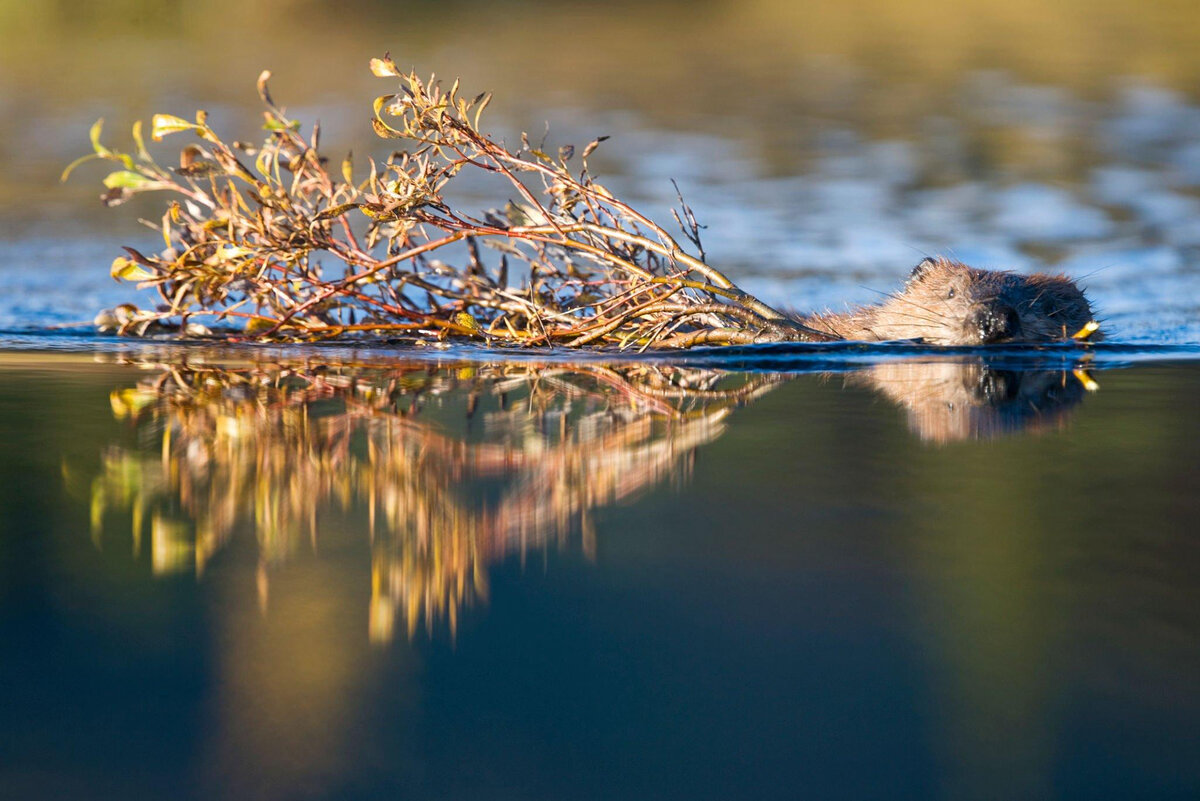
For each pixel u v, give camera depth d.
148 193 43.06
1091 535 10.67
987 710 7.38
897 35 85.88
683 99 61.44
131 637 8.59
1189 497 11.96
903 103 59.69
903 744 6.96
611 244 22.08
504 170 19.95
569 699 7.63
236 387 18.14
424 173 19.38
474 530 11.02
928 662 8.09
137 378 18.98
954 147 49.53
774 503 11.87
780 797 6.45
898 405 17.03
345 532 10.92
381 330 22.73
